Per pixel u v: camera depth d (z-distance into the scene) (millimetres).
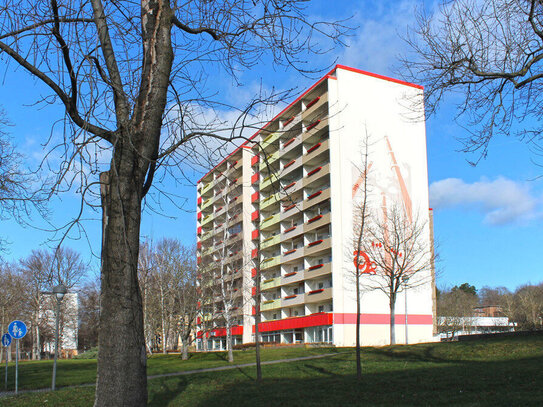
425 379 15547
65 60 6340
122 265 5980
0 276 52031
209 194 66500
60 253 8023
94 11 6668
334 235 47125
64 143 6262
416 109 11250
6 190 14266
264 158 7590
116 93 6531
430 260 38094
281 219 54656
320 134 49938
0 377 28438
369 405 12391
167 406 15141
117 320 5832
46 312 63438
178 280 44719
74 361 44656
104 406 5613
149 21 6809
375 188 48125
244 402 14570
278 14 7293
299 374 20891
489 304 119188
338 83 48719
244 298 44594
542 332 28359
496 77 10297
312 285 51719
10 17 6566
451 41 10469
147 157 6418
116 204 6113
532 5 9664
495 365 17203
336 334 45438
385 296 47188
